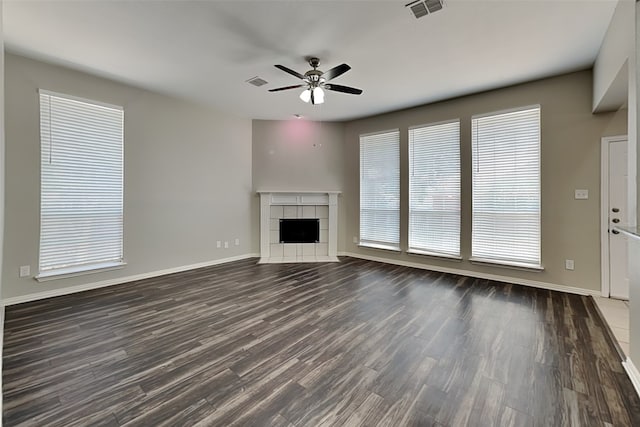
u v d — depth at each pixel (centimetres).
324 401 173
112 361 215
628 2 209
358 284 406
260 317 294
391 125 527
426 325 276
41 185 338
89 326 272
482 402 172
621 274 338
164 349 232
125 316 295
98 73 367
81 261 372
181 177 474
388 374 200
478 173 429
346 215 599
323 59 326
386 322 282
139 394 179
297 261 554
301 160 595
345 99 454
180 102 468
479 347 235
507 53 311
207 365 210
